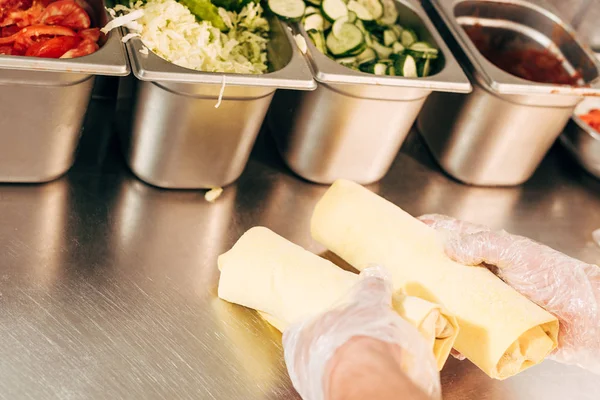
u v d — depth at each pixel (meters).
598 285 1.44
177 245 1.58
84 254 1.50
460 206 1.91
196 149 1.60
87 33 1.54
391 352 1.12
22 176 1.56
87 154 1.72
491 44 2.15
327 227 1.57
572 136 2.02
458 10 2.07
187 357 1.37
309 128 1.72
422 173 1.98
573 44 2.05
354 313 1.21
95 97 1.88
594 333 1.42
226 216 1.69
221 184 1.71
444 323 1.32
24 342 1.31
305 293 1.36
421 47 1.81
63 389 1.26
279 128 1.82
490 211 1.92
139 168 1.66
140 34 1.55
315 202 1.80
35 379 1.26
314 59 1.61
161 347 1.37
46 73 1.36
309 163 1.78
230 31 1.74
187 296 1.48
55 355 1.30
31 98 1.40
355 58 1.82
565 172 2.12
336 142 1.73
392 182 1.92
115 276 1.48
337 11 1.82
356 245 1.53
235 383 1.35
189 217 1.66
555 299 1.44
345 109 1.66
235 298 1.45
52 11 1.55
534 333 1.39
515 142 1.87
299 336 1.25
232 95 1.50
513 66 2.13
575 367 1.58
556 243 1.89
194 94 1.48
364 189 1.60
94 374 1.29
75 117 1.49
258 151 1.88
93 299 1.42
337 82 1.57
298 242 1.67
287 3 1.76
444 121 1.94
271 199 1.77
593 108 2.19
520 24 2.13
